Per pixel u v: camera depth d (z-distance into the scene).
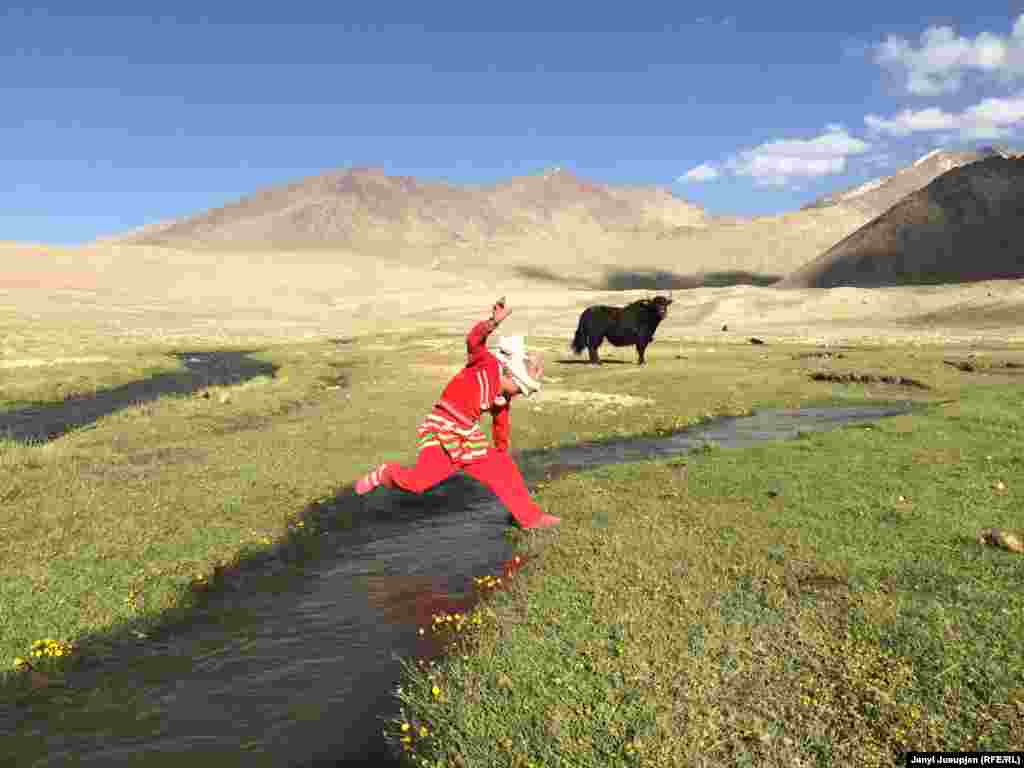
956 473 10.43
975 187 179.75
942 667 4.86
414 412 19.41
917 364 31.86
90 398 26.84
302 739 4.98
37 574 7.70
